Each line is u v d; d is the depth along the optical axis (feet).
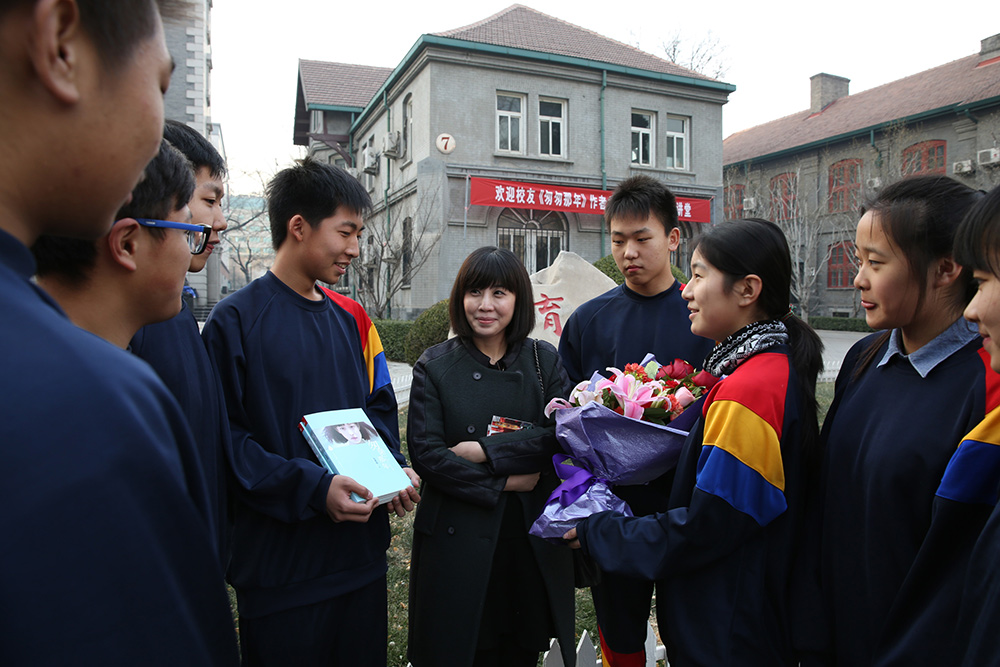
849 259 67.92
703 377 5.24
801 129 75.25
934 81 65.77
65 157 1.64
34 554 1.27
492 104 40.68
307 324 5.47
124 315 3.26
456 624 5.46
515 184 40.24
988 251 2.85
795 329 4.59
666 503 5.77
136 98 1.74
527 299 6.25
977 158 56.54
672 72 45.98
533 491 6.00
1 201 1.62
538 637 5.88
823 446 4.45
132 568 1.41
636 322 6.64
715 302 4.62
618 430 4.97
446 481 5.55
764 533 4.27
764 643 4.18
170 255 3.30
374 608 5.47
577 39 46.55
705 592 4.28
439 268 39.68
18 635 1.26
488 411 5.93
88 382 1.41
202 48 39.42
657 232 6.39
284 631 4.98
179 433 1.78
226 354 5.07
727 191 75.87
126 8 1.67
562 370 6.54
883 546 3.76
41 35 1.49
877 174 62.49
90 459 1.35
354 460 5.12
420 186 39.63
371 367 6.39
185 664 1.54
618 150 44.39
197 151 4.89
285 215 5.42
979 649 2.75
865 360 4.43
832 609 4.16
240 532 5.07
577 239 43.68
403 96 43.29
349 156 56.13
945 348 3.75
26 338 1.38
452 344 6.30
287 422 5.21
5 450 1.26
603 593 5.72
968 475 3.27
